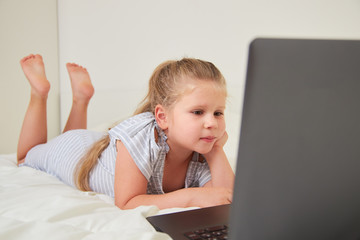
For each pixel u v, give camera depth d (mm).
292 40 329
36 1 2344
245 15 1706
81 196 825
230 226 361
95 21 2232
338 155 351
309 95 335
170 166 1054
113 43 2145
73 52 2377
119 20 2113
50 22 2422
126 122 1029
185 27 1885
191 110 917
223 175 1033
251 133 337
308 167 347
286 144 340
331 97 339
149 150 946
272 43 326
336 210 366
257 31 1674
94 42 2240
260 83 329
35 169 1281
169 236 538
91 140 1267
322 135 343
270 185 347
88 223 632
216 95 921
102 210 732
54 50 2453
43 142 1566
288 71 329
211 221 591
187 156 1066
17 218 657
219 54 1792
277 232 356
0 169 1182
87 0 2268
